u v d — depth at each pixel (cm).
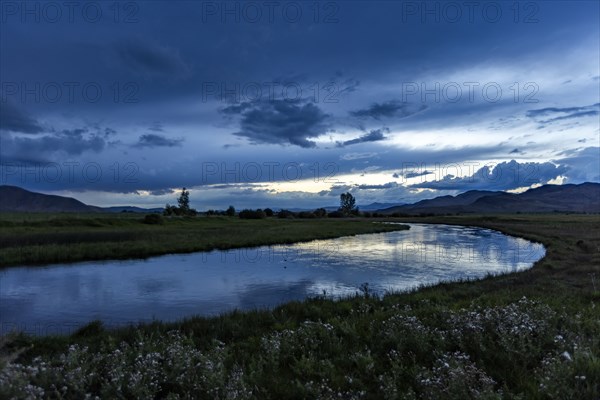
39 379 640
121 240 4116
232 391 595
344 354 795
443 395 558
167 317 1477
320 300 1493
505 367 686
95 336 1105
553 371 586
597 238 3816
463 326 880
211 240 4138
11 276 2356
